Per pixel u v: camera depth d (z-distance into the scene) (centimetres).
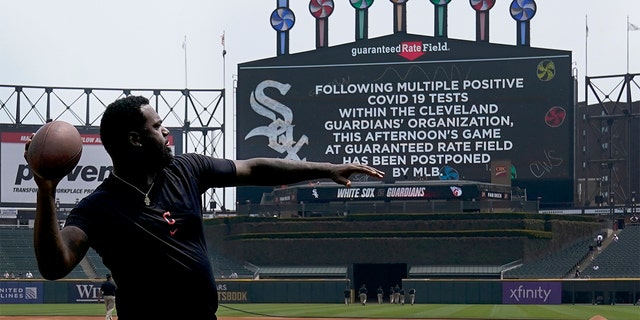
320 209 7081
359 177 7069
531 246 6700
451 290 5750
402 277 7544
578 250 6856
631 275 6331
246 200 7419
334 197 7012
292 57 7075
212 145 7500
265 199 7494
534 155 6731
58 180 413
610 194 7250
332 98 7012
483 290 5669
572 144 6681
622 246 6744
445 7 6919
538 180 6738
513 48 6775
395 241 6844
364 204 7025
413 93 6906
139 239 447
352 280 6838
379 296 6197
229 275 6831
